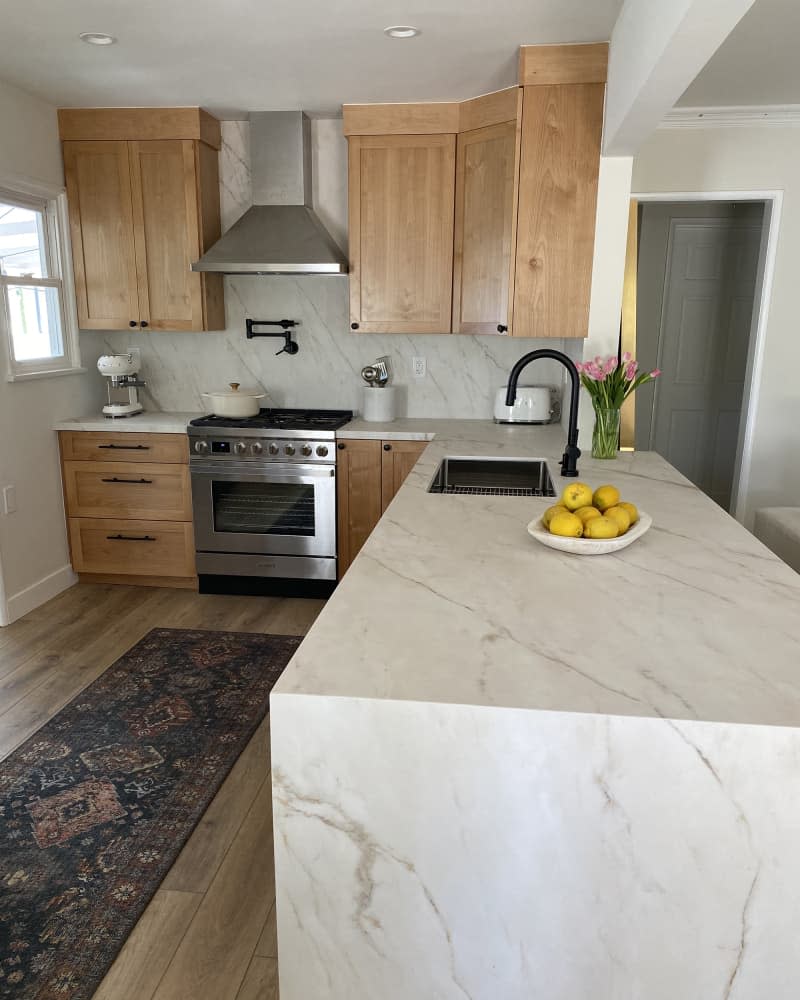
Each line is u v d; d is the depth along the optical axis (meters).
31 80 3.58
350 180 3.98
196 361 4.64
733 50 3.17
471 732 1.15
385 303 4.06
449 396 4.50
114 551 4.30
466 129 3.79
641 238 5.64
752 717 1.10
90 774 2.56
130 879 2.08
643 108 2.62
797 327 4.33
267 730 2.84
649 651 1.31
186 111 3.99
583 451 3.40
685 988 1.21
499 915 1.23
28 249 3.99
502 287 3.71
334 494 4.04
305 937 1.29
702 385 5.82
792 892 1.14
